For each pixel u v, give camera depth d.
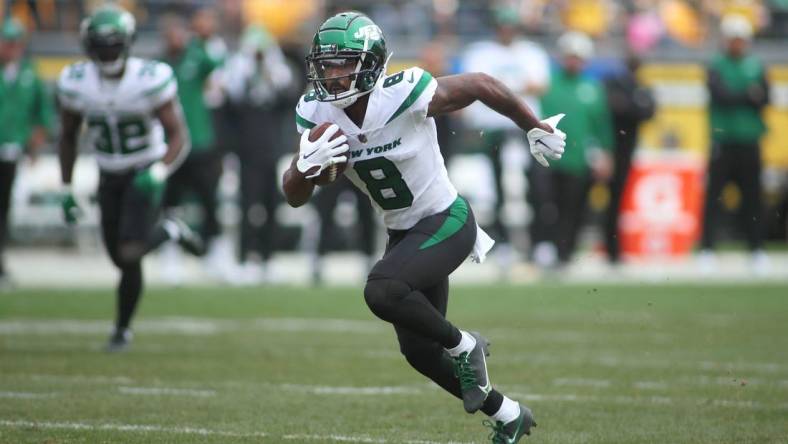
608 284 44.56
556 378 23.38
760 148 46.97
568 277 47.47
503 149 45.34
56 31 57.59
